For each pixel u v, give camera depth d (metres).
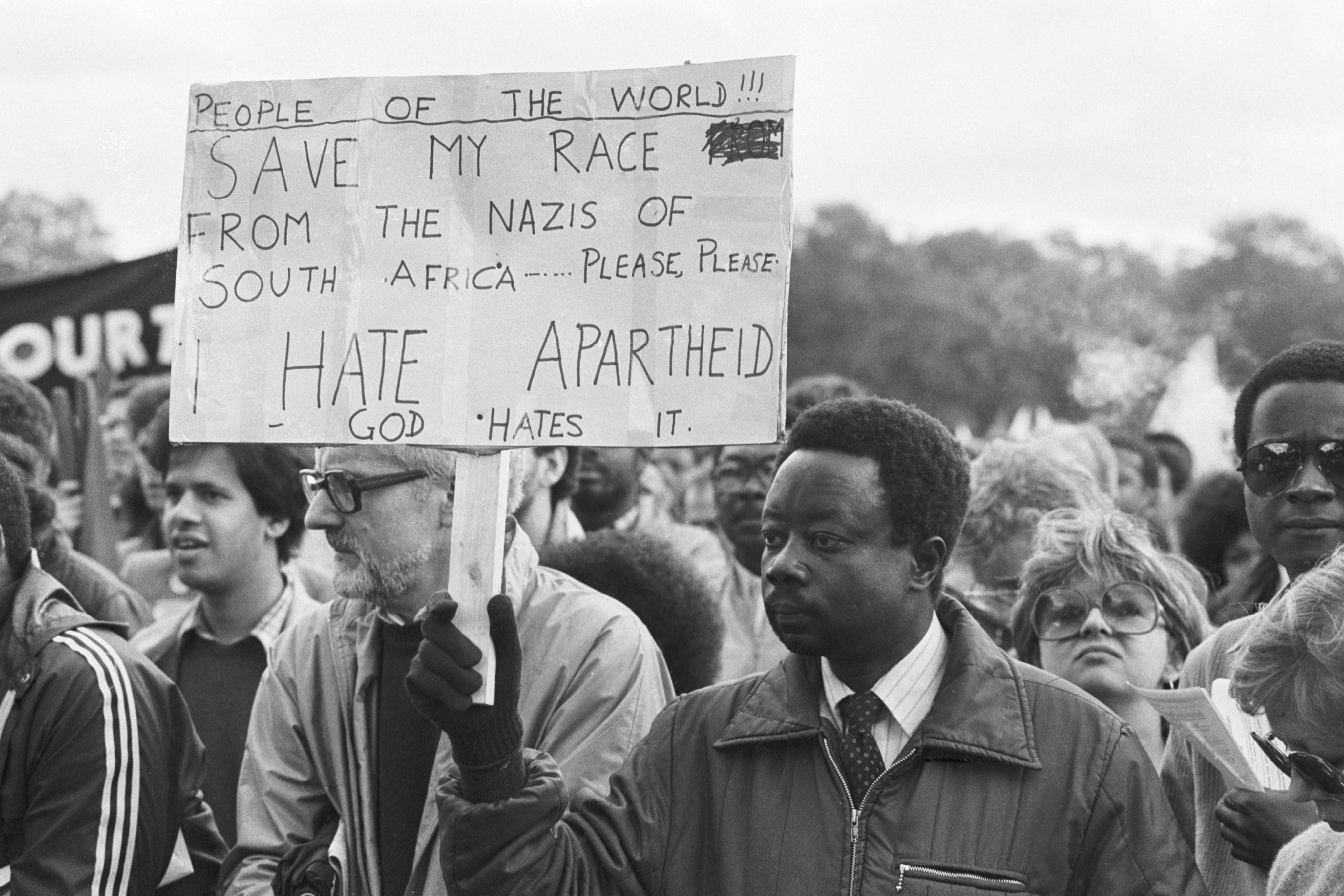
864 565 2.70
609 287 2.68
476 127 2.76
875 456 2.73
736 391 2.61
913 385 31.81
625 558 4.32
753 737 2.79
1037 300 33.00
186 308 2.82
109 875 3.48
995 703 2.71
